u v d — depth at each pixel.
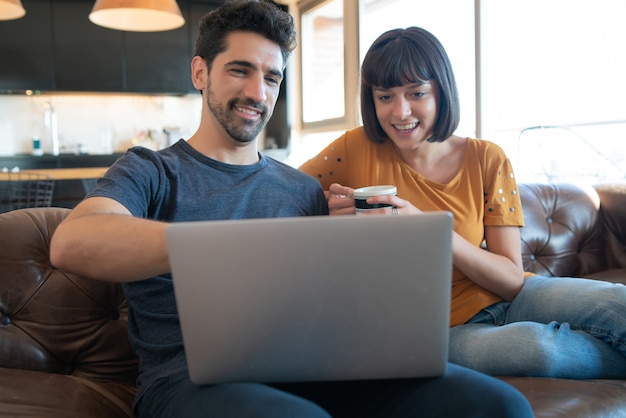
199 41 1.21
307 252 0.69
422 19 4.14
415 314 0.73
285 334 0.73
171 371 0.96
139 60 5.09
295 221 0.68
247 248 0.68
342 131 4.99
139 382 1.04
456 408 0.80
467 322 1.34
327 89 5.34
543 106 4.16
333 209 1.32
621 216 2.15
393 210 1.12
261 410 0.73
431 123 1.39
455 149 1.49
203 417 0.77
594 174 3.85
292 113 5.89
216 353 0.74
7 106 4.96
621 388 1.09
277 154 5.70
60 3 4.78
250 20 1.15
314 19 5.50
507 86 4.03
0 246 1.25
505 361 1.15
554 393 1.04
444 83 1.35
